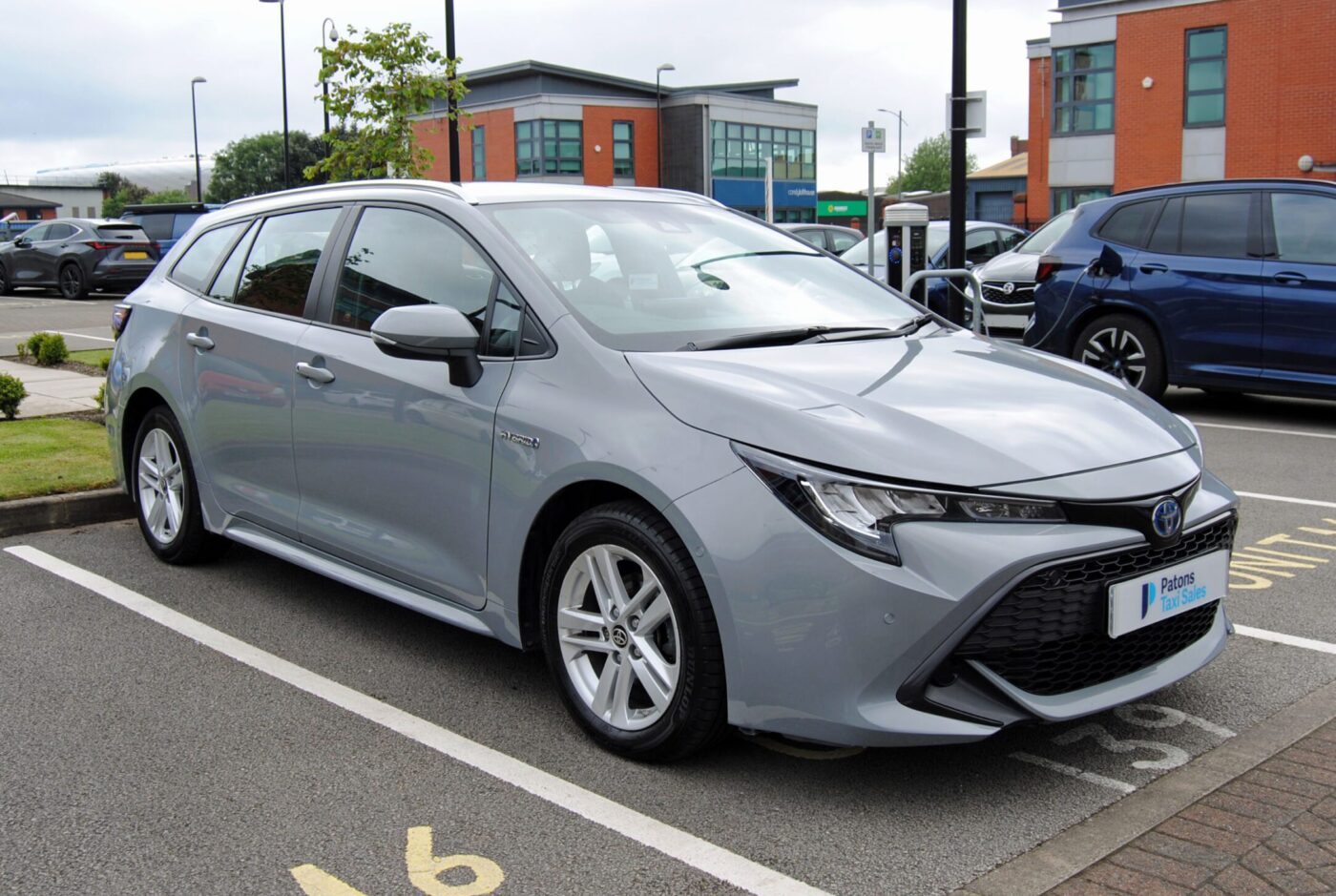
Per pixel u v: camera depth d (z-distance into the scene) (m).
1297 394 8.81
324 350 4.44
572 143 59.41
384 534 4.24
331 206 4.81
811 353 3.77
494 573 3.79
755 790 3.30
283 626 4.71
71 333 17.27
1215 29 31.34
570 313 3.74
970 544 2.97
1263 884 2.73
